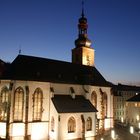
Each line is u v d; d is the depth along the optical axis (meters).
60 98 59.31
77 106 59.03
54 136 54.03
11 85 52.31
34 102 55.16
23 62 59.00
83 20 82.31
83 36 82.50
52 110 56.09
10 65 57.94
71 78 65.19
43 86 57.34
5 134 51.03
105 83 72.94
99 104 68.88
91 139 58.88
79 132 56.53
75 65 71.06
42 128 55.38
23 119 52.69
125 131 69.31
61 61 68.12
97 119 64.00
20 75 55.22
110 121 71.75
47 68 62.31
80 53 80.88
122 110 105.62
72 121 55.62
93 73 73.69
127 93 110.62
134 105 83.62
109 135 64.75
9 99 51.50
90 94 66.12
